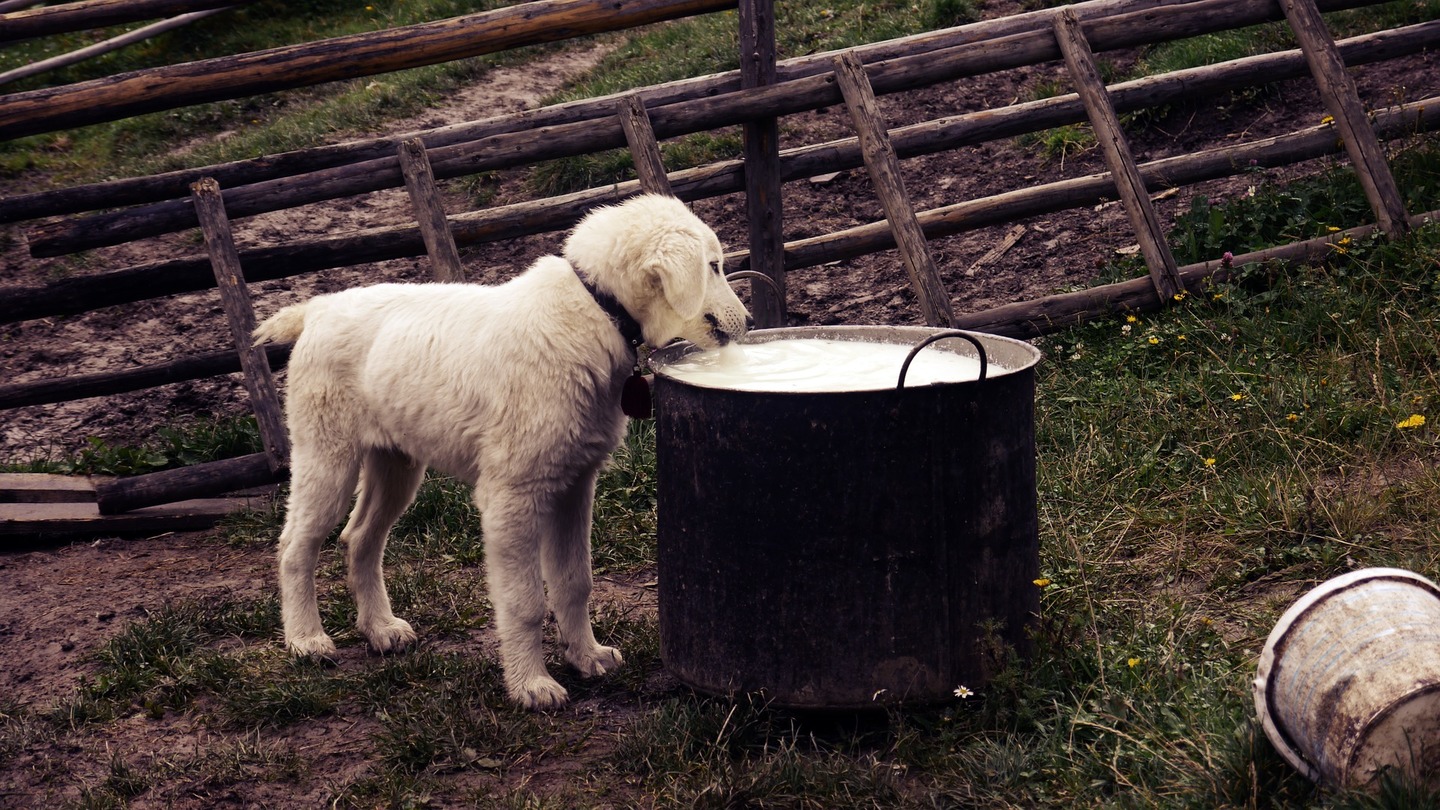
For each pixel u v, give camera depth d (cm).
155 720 369
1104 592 383
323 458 388
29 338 767
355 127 1005
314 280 811
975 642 313
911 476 298
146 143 1035
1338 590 265
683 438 320
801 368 346
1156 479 447
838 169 607
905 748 307
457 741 336
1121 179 590
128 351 749
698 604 324
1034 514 326
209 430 618
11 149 1012
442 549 487
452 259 554
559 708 355
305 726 360
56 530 536
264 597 455
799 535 304
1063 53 609
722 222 802
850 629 306
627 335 347
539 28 578
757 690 319
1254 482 423
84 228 555
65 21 605
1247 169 624
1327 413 454
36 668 411
